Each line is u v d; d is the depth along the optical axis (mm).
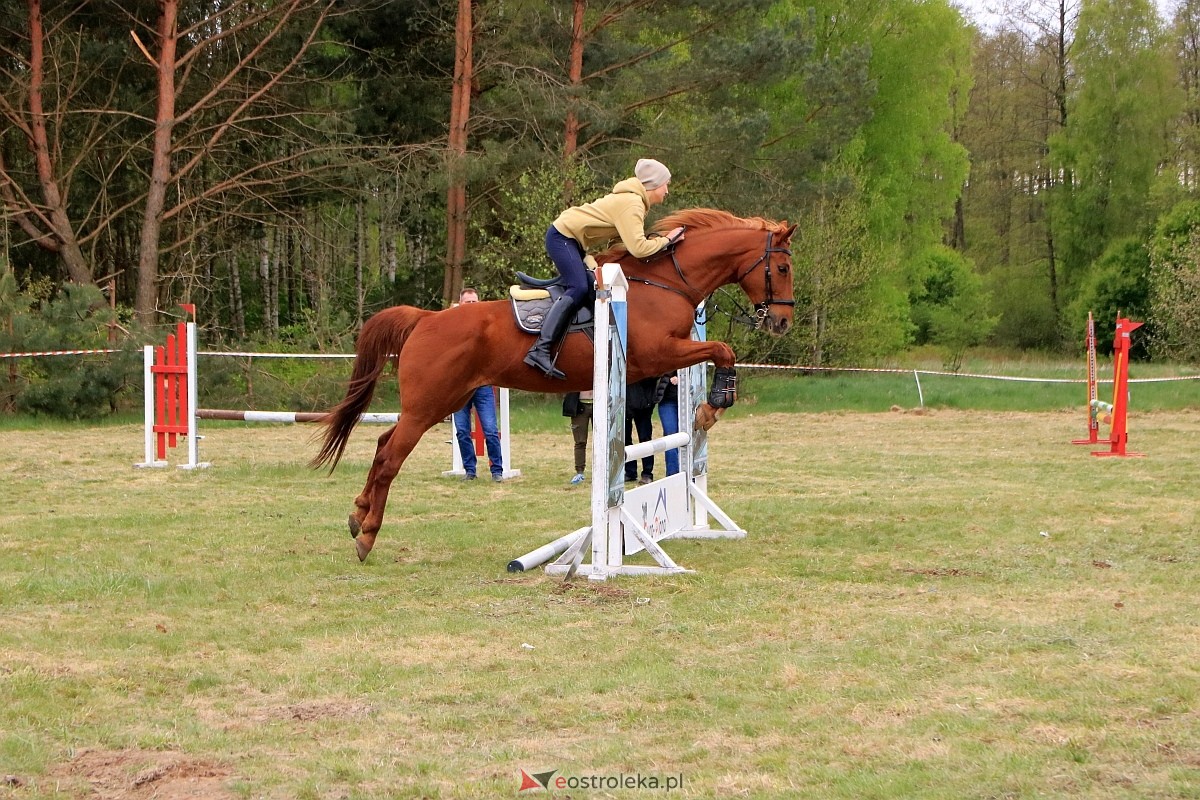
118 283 35000
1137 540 8422
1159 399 22875
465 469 12898
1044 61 51406
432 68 29641
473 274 28328
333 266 35406
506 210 27578
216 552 8297
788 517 9820
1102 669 5086
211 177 30047
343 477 12883
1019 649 5457
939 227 45500
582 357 7645
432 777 4023
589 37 27891
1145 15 45938
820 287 28141
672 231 7793
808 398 24781
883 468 13602
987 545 8344
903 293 41625
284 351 26188
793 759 4125
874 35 40250
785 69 26594
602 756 4199
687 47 34688
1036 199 52250
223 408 22797
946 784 3830
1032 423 19875
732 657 5477
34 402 20891
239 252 34875
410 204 28125
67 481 12461
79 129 29422
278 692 5031
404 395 7809
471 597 6898
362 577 7484
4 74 27453
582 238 7648
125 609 6523
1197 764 3943
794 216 28281
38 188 29672
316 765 4121
